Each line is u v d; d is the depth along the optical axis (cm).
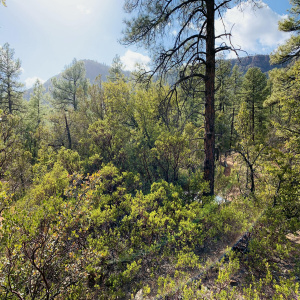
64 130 2025
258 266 395
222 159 2097
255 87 2341
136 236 466
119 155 1077
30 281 301
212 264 399
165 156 823
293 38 1270
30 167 995
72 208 343
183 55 654
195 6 652
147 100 1132
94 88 1830
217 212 494
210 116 609
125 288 392
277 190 561
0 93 2267
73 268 329
